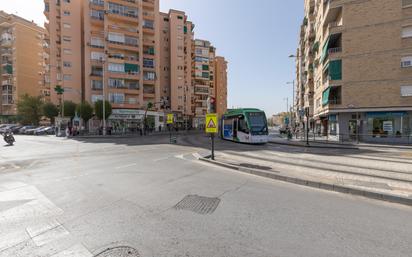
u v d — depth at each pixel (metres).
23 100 50.47
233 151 13.88
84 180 6.69
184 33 61.16
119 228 3.54
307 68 42.12
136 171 8.03
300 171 7.71
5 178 6.99
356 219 3.92
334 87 24.47
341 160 10.43
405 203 4.76
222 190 5.68
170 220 3.84
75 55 43.34
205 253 2.84
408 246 3.02
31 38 61.34
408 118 20.72
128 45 44.44
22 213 4.15
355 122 23.08
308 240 3.17
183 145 18.14
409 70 20.48
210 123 10.43
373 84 21.78
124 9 44.41
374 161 10.14
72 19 43.19
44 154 12.87
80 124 35.00
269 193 5.45
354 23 22.52
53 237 3.26
